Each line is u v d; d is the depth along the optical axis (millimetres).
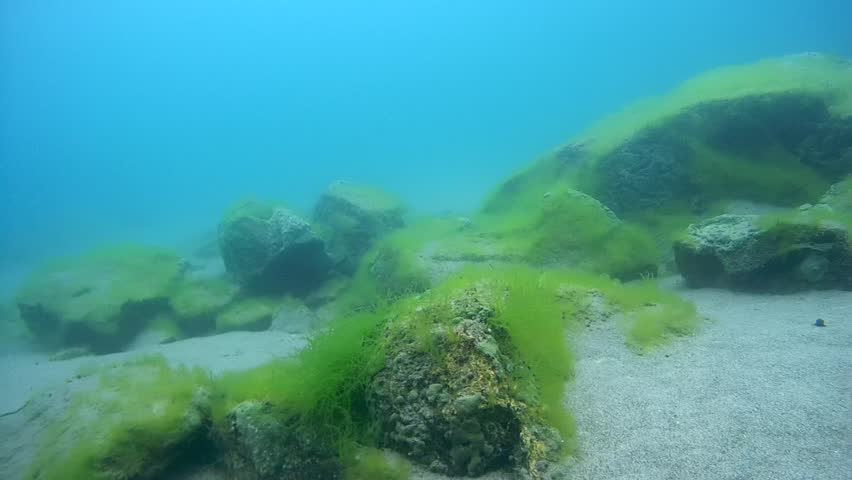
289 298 3631
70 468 1482
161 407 1601
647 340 1761
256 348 2834
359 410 1421
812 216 2275
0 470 1678
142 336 3521
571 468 1147
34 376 2635
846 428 1155
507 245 3197
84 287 3811
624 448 1193
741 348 1638
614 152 3596
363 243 4164
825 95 3238
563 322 1795
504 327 1355
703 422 1247
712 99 3488
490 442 1187
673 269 2922
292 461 1320
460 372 1243
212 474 1516
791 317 1873
